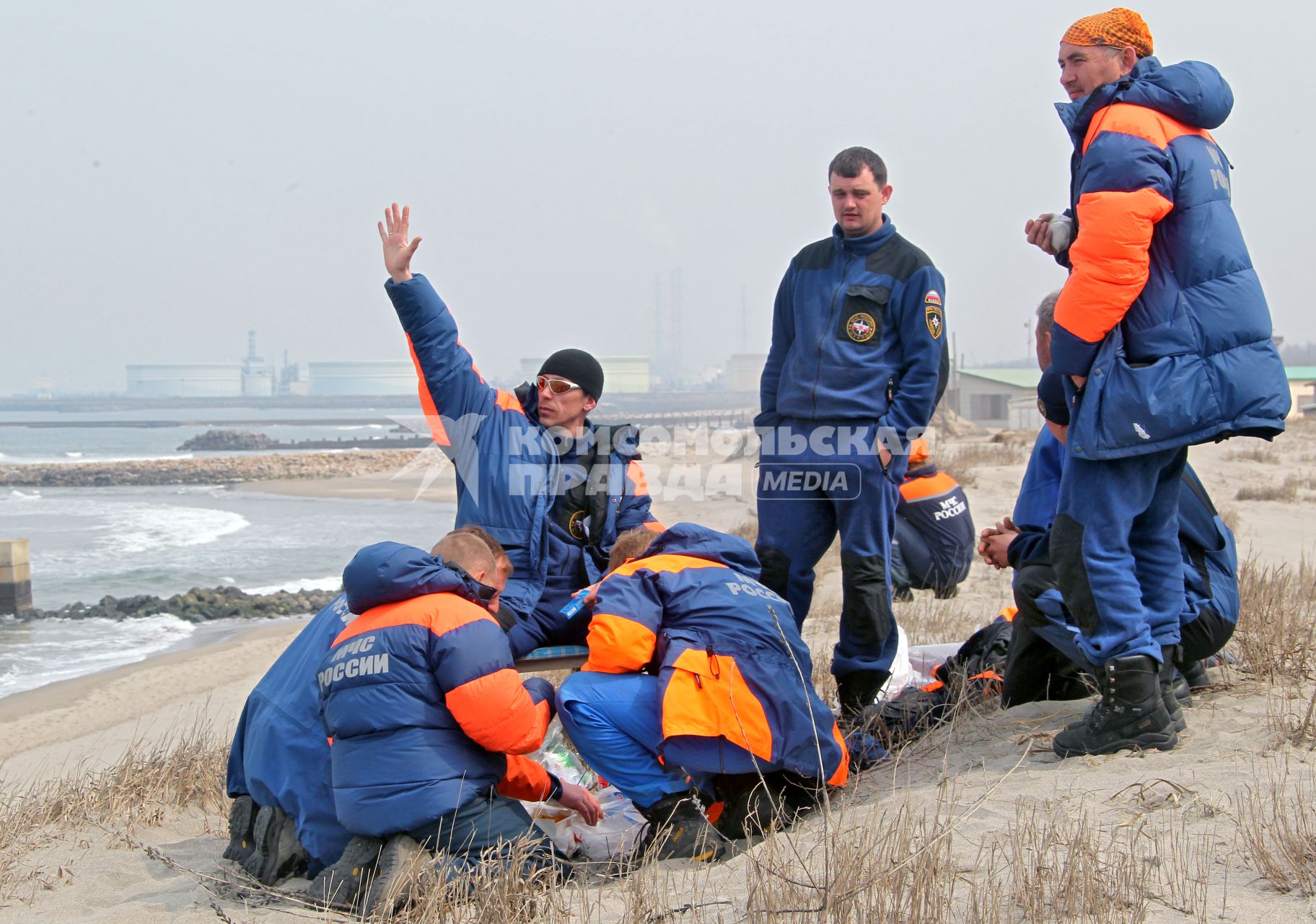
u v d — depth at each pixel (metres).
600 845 4.30
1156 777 3.77
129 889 4.11
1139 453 3.90
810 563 5.43
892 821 3.71
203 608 17.83
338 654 3.88
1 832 4.75
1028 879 2.97
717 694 4.01
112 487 56.09
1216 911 2.83
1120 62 4.09
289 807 4.02
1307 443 29.70
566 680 4.24
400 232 4.93
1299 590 7.12
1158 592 4.24
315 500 43.72
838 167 5.14
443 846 3.75
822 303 5.27
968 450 26.94
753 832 4.12
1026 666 5.10
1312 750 3.88
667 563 4.36
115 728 9.88
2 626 16.94
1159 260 3.92
